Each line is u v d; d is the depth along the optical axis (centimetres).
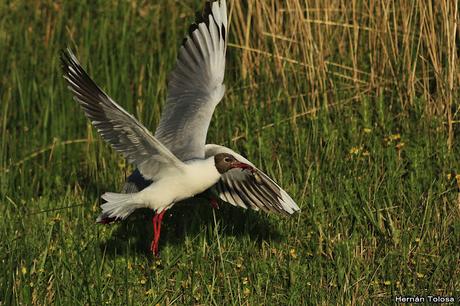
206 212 1178
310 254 1070
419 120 1290
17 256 1045
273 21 1418
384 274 1022
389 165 1209
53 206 1237
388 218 1123
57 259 1075
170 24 1561
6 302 973
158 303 980
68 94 1430
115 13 1557
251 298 983
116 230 1162
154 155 977
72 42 1537
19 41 1538
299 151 1265
